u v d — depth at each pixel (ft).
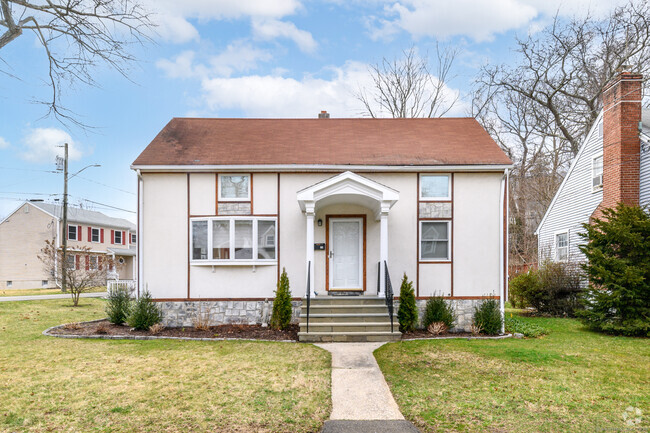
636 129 50.93
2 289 109.50
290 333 37.19
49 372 25.18
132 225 148.36
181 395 21.21
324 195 37.32
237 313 41.19
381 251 38.01
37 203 114.62
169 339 35.37
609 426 17.47
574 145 86.79
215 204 41.57
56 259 85.76
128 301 43.75
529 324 42.60
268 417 18.52
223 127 49.98
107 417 18.43
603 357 28.86
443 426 17.60
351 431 17.17
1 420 18.07
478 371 25.45
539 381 23.50
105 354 29.84
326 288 42.06
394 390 22.11
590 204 59.52
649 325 35.99
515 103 92.17
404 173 41.83
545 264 55.26
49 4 24.53
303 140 46.93
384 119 53.26
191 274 41.27
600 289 40.45
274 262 41.47
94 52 26.50
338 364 27.14
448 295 41.01
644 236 38.42
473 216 41.50
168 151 43.39
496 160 41.65
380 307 37.73
